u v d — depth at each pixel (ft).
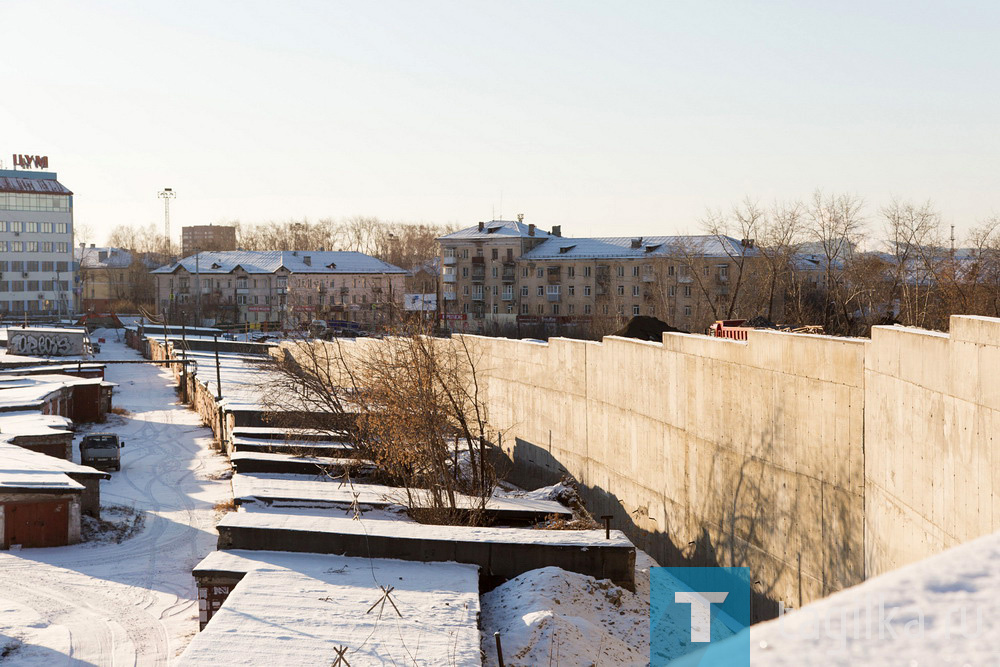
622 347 107.24
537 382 134.31
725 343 83.15
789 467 72.59
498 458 147.54
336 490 102.53
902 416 55.83
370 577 70.38
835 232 227.20
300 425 134.21
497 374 149.38
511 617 65.36
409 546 75.31
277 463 113.80
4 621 79.05
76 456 159.43
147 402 239.71
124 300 559.38
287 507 95.76
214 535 110.01
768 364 75.61
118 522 114.62
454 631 59.00
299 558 74.69
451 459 111.65
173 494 132.36
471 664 53.67
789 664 6.95
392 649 55.57
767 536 76.13
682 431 92.38
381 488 105.50
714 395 85.35
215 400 183.42
